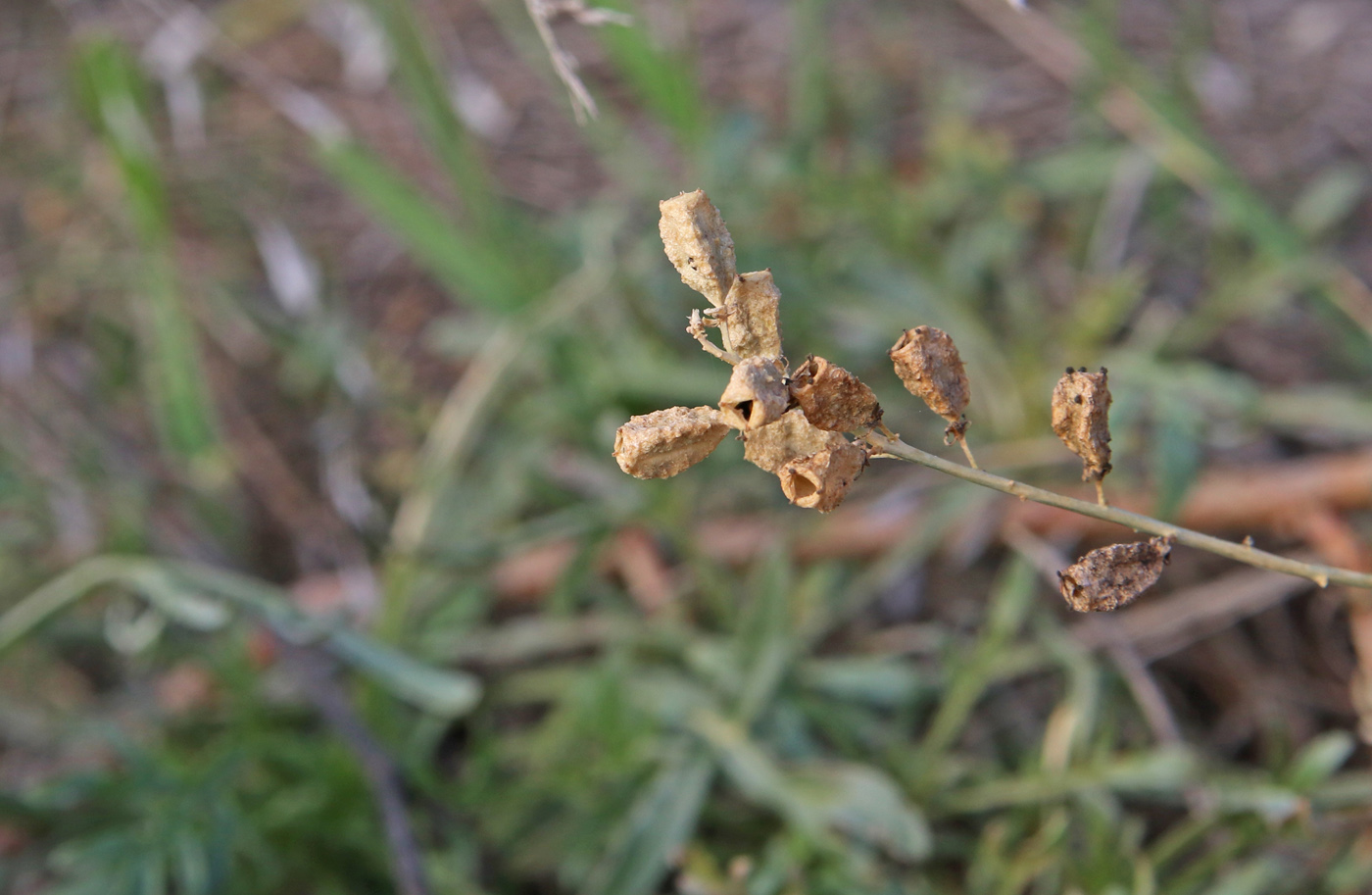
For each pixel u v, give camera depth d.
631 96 0.86
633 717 0.48
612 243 0.65
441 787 0.47
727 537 0.57
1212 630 0.53
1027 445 0.56
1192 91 0.76
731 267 0.29
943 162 0.73
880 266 0.63
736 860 0.44
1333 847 0.43
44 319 0.72
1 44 0.92
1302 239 0.65
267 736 0.49
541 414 0.60
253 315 0.67
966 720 0.52
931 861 0.47
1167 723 0.47
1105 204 0.71
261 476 0.66
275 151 0.84
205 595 0.47
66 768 0.55
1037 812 0.45
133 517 0.58
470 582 0.56
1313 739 0.51
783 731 0.48
